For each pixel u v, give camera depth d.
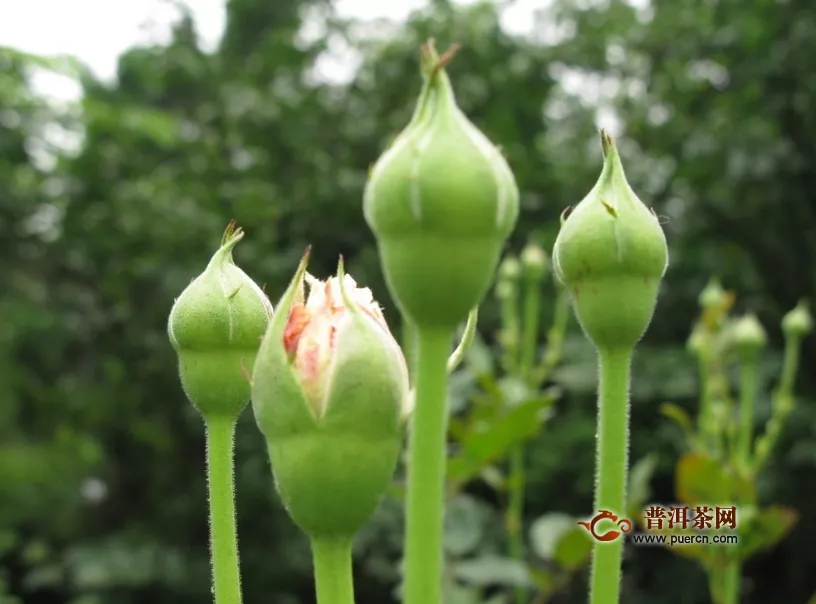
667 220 0.78
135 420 5.09
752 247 5.25
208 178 5.26
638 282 0.70
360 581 3.96
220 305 0.75
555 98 6.24
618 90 6.16
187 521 4.97
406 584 0.54
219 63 6.16
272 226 4.86
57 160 5.15
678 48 5.52
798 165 4.84
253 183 4.99
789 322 2.16
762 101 5.11
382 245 0.53
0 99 4.58
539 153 5.49
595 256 0.70
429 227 0.51
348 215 4.95
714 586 1.88
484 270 0.52
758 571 4.84
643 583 4.47
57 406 5.38
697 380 4.30
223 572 0.75
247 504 4.54
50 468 5.17
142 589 4.66
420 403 0.54
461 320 0.53
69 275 5.55
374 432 0.56
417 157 0.51
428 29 5.13
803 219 5.10
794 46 4.89
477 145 0.52
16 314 5.59
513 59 5.31
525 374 2.34
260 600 4.51
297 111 5.35
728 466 1.98
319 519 0.56
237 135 5.37
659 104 5.77
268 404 0.56
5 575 4.92
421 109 0.53
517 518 2.27
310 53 6.07
